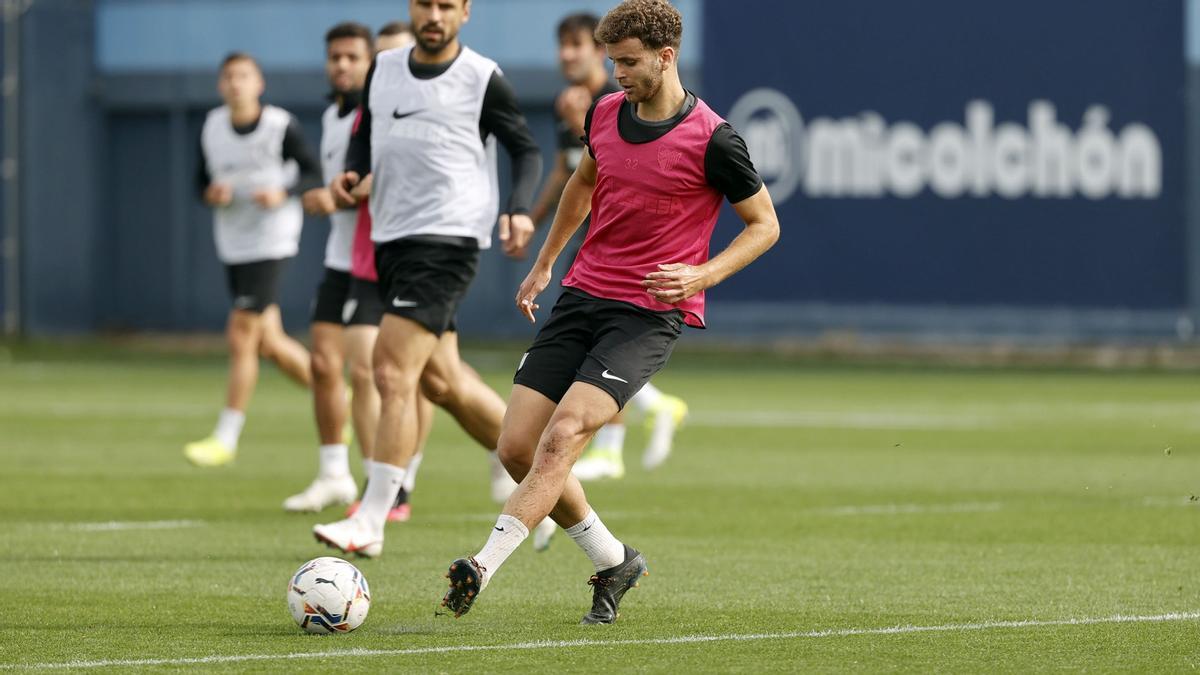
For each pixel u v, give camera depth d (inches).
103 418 2271.2
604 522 1285.7
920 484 1557.6
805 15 3558.1
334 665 731.4
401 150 1083.3
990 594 949.2
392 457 1067.3
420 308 1072.2
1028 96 3481.8
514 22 3850.9
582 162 860.0
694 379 3075.8
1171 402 2578.7
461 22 1104.2
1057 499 1438.2
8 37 4035.4
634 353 810.8
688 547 1148.5
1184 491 1497.3
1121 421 2245.3
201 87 4082.2
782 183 3587.6
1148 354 3457.2
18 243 4060.0
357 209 1299.2
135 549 1125.7
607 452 1611.7
